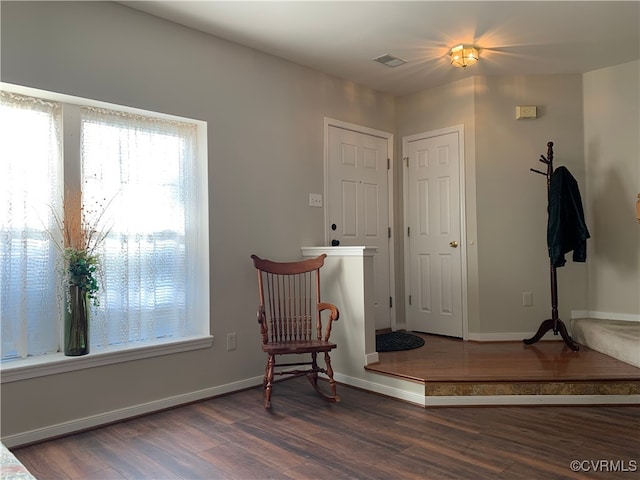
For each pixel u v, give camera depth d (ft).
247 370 11.46
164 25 10.16
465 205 14.11
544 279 13.82
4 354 8.50
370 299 11.41
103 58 9.21
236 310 11.28
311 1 9.43
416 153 15.44
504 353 12.11
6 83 8.09
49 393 8.48
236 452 7.79
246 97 11.64
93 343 9.45
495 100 13.96
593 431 8.43
